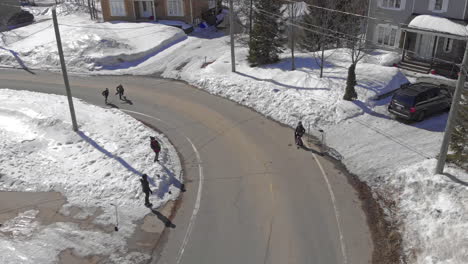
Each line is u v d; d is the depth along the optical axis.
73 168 20.20
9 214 16.91
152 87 32.22
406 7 32.59
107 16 49.72
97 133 23.64
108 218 16.66
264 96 28.14
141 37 42.28
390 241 15.12
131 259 14.58
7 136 22.75
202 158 21.45
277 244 15.22
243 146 22.52
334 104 25.45
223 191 18.55
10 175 19.61
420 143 21.22
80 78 34.53
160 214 17.06
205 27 47.97
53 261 14.24
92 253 14.73
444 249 13.69
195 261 14.54
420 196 16.83
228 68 33.88
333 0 32.44
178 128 25.02
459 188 16.16
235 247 15.13
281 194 18.16
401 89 24.22
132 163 20.45
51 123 24.06
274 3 33.38
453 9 30.28
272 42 33.59
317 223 16.25
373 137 22.28
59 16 53.31
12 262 13.90
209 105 28.38
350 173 19.47
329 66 31.67
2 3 49.00
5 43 41.88
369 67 30.11
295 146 22.23
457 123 17.97
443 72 30.11
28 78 34.53
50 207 17.34
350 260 14.36
